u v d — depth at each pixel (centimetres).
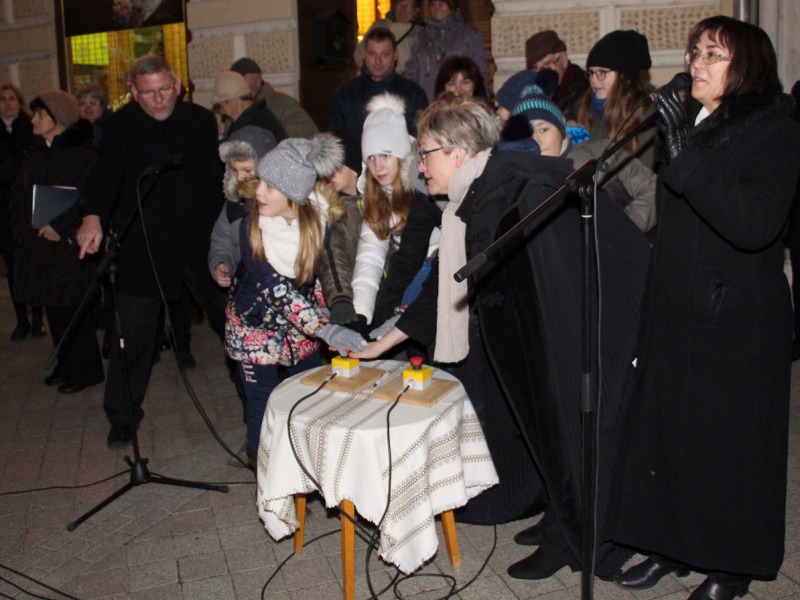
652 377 259
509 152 271
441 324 288
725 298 242
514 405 274
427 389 285
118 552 325
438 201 312
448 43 571
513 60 607
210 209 425
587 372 221
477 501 320
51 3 866
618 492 272
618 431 271
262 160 309
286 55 718
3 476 399
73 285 481
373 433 261
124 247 408
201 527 341
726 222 226
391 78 541
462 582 294
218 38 744
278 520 295
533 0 592
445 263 285
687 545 259
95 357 510
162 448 423
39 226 467
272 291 317
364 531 320
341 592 293
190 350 562
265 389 350
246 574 307
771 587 282
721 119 234
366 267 328
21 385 528
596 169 212
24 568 317
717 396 247
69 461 413
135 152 406
